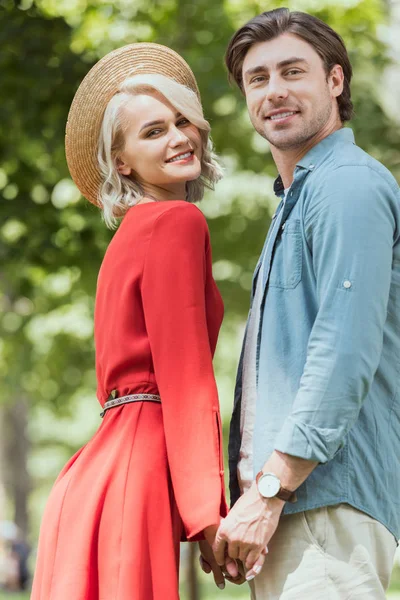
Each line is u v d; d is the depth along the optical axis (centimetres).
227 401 2144
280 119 446
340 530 419
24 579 2258
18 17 1212
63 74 1216
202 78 1274
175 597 432
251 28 453
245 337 463
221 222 1483
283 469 405
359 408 407
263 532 408
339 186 419
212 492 425
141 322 457
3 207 1266
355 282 405
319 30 451
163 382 440
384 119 1333
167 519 438
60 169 1276
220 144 1404
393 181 427
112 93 480
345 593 415
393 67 1371
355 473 420
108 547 432
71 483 454
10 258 1287
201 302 449
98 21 1206
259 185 1480
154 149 472
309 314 429
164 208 461
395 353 435
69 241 1283
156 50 487
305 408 403
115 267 466
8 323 1812
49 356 1856
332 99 457
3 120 1225
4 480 2978
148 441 445
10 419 2775
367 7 1219
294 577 420
